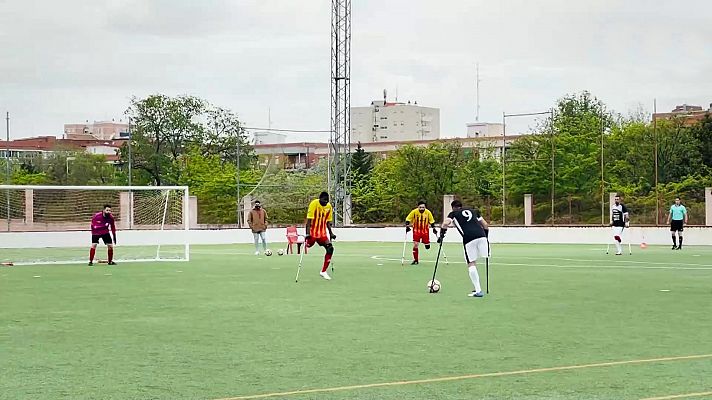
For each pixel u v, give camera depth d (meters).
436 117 120.25
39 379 8.09
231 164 63.78
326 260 19.77
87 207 40.31
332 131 49.22
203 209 50.41
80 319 12.55
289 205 50.38
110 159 100.12
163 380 8.00
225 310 13.55
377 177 57.09
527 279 19.00
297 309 13.62
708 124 50.59
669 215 34.34
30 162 73.44
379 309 13.54
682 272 20.89
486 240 15.55
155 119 67.44
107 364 8.84
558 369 8.42
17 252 34.69
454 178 55.97
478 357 9.13
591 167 43.62
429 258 28.03
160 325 11.83
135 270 23.25
